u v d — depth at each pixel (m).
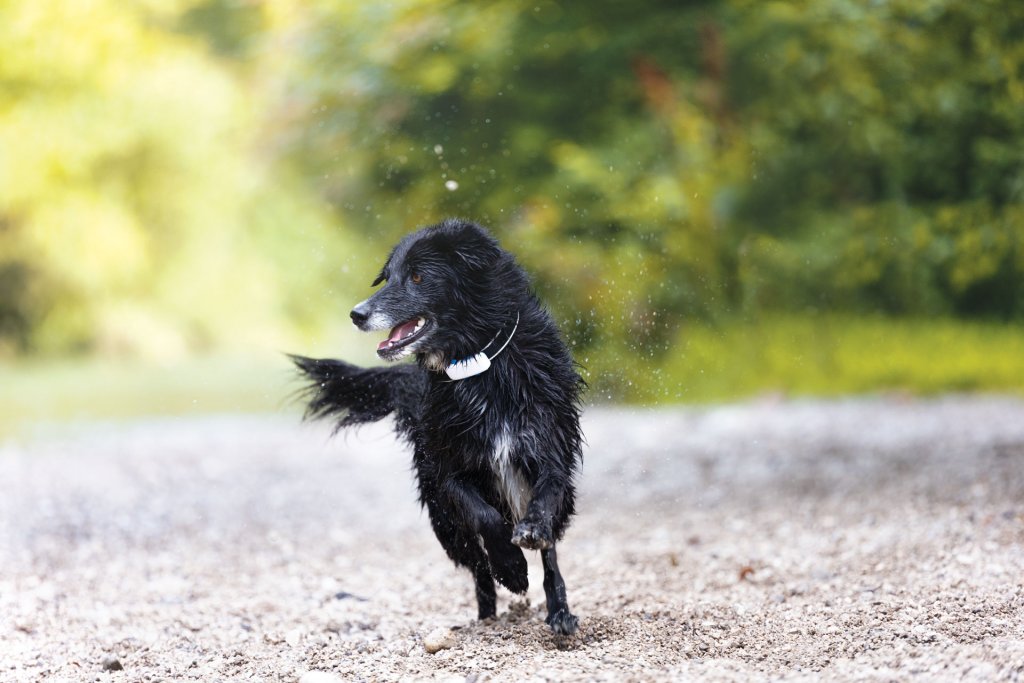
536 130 17.00
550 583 5.58
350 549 8.56
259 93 21.98
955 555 6.72
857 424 14.56
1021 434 12.30
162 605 6.72
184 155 27.11
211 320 28.08
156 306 27.70
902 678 4.56
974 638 5.15
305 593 7.01
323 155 18.94
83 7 25.92
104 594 7.01
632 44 15.91
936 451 11.52
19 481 11.59
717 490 10.57
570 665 4.97
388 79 16.06
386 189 18.08
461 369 5.56
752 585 6.65
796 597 6.25
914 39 12.75
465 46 15.83
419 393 6.06
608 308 15.89
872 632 5.38
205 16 28.67
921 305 21.69
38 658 5.55
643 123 17.66
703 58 16.27
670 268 18.00
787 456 12.14
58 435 15.70
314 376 6.70
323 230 25.22
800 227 19.61
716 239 19.00
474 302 5.55
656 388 17.56
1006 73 11.68
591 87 17.17
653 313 17.69
